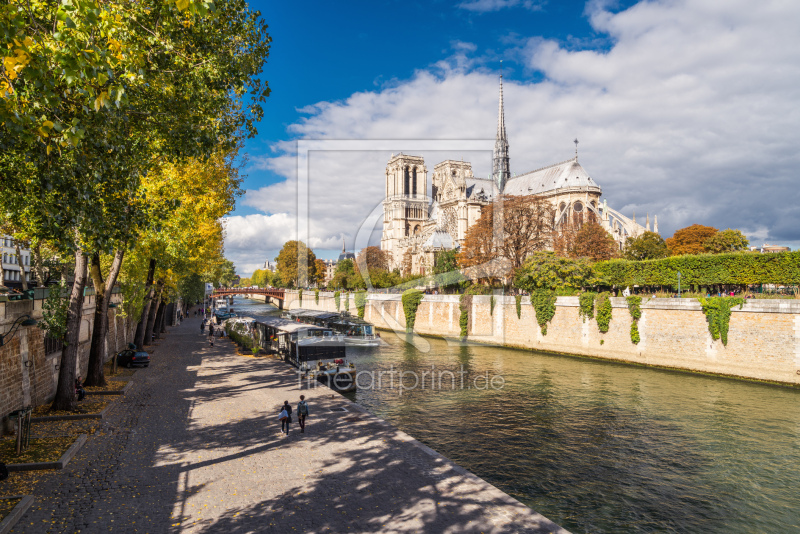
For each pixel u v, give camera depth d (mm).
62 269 38375
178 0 8992
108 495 14305
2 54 8930
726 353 43594
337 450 19109
